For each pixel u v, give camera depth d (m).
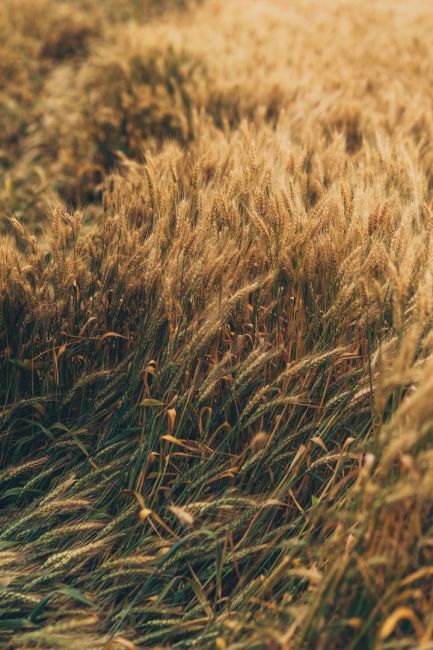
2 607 1.62
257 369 1.69
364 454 1.64
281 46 4.24
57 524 1.75
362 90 3.38
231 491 1.67
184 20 5.76
